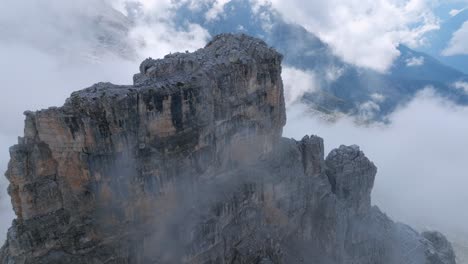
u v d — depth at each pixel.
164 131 72.69
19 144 63.56
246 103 85.38
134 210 70.25
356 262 104.62
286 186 93.12
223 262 78.69
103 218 67.88
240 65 83.19
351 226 105.81
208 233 75.56
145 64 82.56
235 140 85.50
